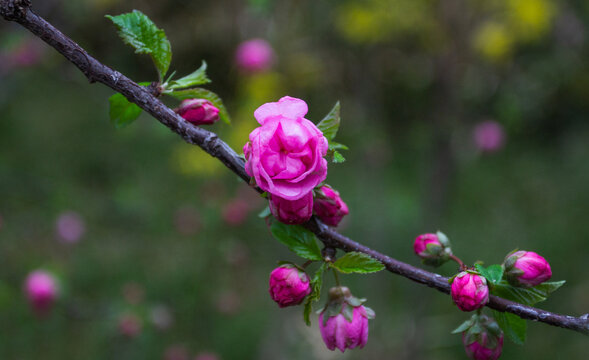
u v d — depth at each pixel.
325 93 5.04
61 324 4.64
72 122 6.41
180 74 4.83
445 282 1.09
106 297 4.62
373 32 4.38
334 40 4.77
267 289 5.07
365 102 4.82
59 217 4.65
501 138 4.56
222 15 4.61
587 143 7.07
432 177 4.30
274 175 0.94
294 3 4.48
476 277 1.06
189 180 5.45
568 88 6.58
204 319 4.79
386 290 4.96
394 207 5.74
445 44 4.47
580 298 5.34
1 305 4.11
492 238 5.97
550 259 5.82
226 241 4.62
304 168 0.94
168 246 5.09
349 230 5.17
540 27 4.61
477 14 4.48
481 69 5.02
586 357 4.82
